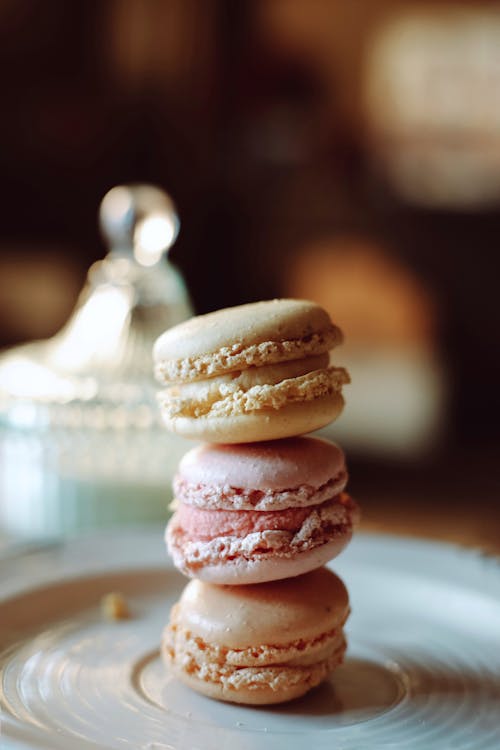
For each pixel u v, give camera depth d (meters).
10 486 0.51
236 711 0.38
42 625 0.43
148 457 0.50
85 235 1.45
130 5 1.45
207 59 1.52
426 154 1.58
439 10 1.54
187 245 1.54
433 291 1.50
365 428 1.06
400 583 0.45
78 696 0.38
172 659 0.39
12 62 1.42
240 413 0.37
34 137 1.44
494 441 1.38
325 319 0.38
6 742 0.35
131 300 0.54
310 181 1.55
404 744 0.36
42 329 1.40
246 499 0.38
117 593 0.45
